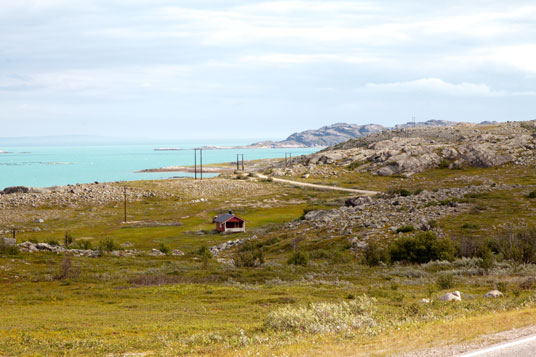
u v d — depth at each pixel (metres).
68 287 47.41
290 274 54.44
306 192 171.62
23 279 51.78
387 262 60.47
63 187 173.88
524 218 76.19
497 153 194.88
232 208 145.75
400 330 18.08
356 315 24.27
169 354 19.34
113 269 60.38
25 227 120.69
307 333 20.52
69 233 107.31
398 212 89.62
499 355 12.12
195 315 32.06
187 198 163.88
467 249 61.50
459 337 14.56
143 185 178.12
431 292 35.78
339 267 58.69
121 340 24.03
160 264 66.06
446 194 102.25
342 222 88.56
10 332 26.98
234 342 20.34
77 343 23.27
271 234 95.62
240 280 51.44
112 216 136.62
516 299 27.73
